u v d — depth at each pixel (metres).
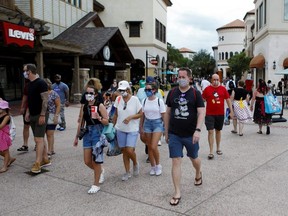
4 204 4.95
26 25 13.56
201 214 4.50
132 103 5.79
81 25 25.06
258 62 28.84
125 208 4.74
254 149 8.23
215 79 7.35
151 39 37.41
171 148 4.98
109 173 6.37
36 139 6.39
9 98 19.72
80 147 8.52
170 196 5.16
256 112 10.44
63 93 10.88
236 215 4.46
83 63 21.00
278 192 5.27
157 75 38.91
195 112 4.94
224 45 81.44
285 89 23.69
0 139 6.44
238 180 5.86
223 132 10.69
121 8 37.28
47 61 21.38
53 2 22.67
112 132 5.34
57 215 4.55
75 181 5.92
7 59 19.38
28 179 6.05
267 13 26.86
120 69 28.08
